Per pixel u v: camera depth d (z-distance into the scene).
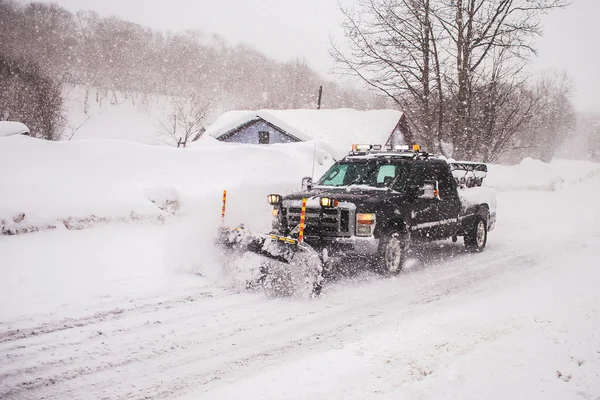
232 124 28.69
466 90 26.62
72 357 4.25
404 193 7.59
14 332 4.72
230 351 4.48
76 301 5.66
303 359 4.27
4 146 9.47
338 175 8.23
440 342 4.45
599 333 4.59
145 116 82.38
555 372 3.74
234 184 11.63
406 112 27.25
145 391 3.69
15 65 48.12
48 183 8.99
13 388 3.66
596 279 7.07
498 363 3.91
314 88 91.38
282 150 15.69
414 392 3.42
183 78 107.00
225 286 6.54
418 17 24.84
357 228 6.64
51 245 7.58
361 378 3.70
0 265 6.57
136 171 10.89
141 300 5.83
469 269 8.11
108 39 105.38
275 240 6.24
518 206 18.23
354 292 6.51
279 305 5.88
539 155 80.69
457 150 26.86
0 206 7.83
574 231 12.23
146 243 8.13
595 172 39.78
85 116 75.81
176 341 4.68
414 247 8.05
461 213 9.06
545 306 5.61
